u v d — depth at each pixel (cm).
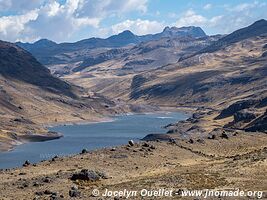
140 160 7950
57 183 5912
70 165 7444
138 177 6322
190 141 10656
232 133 12519
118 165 7456
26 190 5559
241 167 6378
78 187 5578
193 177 5731
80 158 8012
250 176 5609
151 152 8788
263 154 7550
